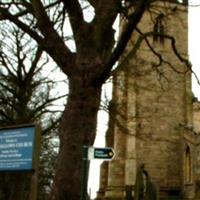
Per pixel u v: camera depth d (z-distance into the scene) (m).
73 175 9.99
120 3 11.38
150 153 49.97
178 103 51.94
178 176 50.12
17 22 11.02
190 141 48.66
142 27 50.31
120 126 19.62
